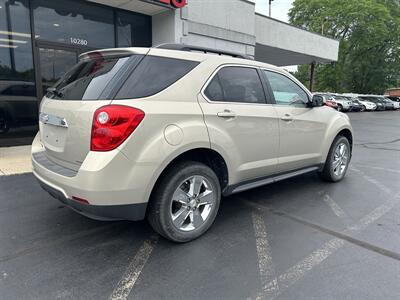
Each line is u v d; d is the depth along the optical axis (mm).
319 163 4660
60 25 8211
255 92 3676
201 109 3033
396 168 6246
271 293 2381
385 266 2729
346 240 3188
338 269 2686
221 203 4203
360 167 6340
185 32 9797
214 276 2586
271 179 3949
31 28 7750
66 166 2857
